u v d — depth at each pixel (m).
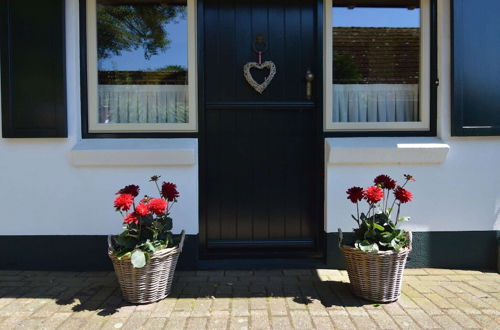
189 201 3.46
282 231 3.67
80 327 2.50
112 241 3.24
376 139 3.52
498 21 3.44
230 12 3.59
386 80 3.71
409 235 2.90
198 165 3.54
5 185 3.42
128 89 3.63
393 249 2.80
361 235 2.92
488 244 3.54
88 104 3.52
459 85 3.44
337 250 3.53
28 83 3.34
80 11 3.47
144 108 3.64
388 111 3.72
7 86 3.33
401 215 3.52
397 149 3.42
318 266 3.56
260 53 3.59
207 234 3.63
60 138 3.39
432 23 3.56
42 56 3.33
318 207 3.62
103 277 3.33
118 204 2.69
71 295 2.97
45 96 3.34
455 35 3.42
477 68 3.45
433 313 2.68
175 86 3.64
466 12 3.43
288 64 3.62
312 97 3.63
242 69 3.60
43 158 3.41
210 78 3.59
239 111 3.62
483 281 3.25
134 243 2.79
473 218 3.53
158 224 2.84
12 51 3.33
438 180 3.51
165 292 2.91
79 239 3.46
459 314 2.66
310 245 3.66
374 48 3.70
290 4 3.61
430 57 3.58
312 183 3.67
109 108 3.62
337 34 3.67
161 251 2.79
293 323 2.55
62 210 3.44
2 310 2.73
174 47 3.62
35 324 2.54
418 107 3.69
